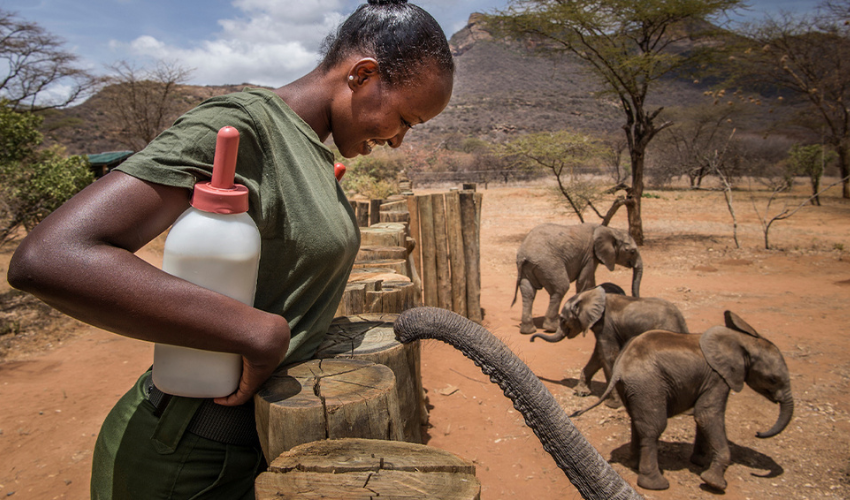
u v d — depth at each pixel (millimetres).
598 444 4410
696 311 7953
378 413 1215
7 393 5316
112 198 904
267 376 1044
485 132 83312
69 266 834
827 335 6758
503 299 9008
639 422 3865
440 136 79562
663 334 4117
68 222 867
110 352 6578
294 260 1228
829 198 26156
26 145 12453
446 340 1456
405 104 1317
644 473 3830
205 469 1203
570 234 7312
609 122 92562
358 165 22016
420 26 1307
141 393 1268
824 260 11484
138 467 1207
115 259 866
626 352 4047
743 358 3852
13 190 9383
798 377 5562
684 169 33438
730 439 4434
